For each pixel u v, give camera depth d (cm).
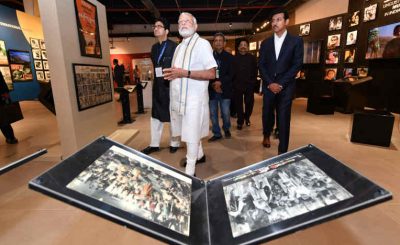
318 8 877
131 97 1016
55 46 258
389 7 541
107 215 58
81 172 65
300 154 85
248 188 80
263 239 60
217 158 292
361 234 154
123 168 76
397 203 187
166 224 64
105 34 377
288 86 267
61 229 165
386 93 571
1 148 347
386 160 275
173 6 1052
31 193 213
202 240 66
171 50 275
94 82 329
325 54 785
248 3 1035
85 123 307
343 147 322
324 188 66
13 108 353
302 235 154
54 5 247
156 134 315
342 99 580
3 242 153
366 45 619
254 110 632
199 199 84
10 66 708
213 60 199
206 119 218
